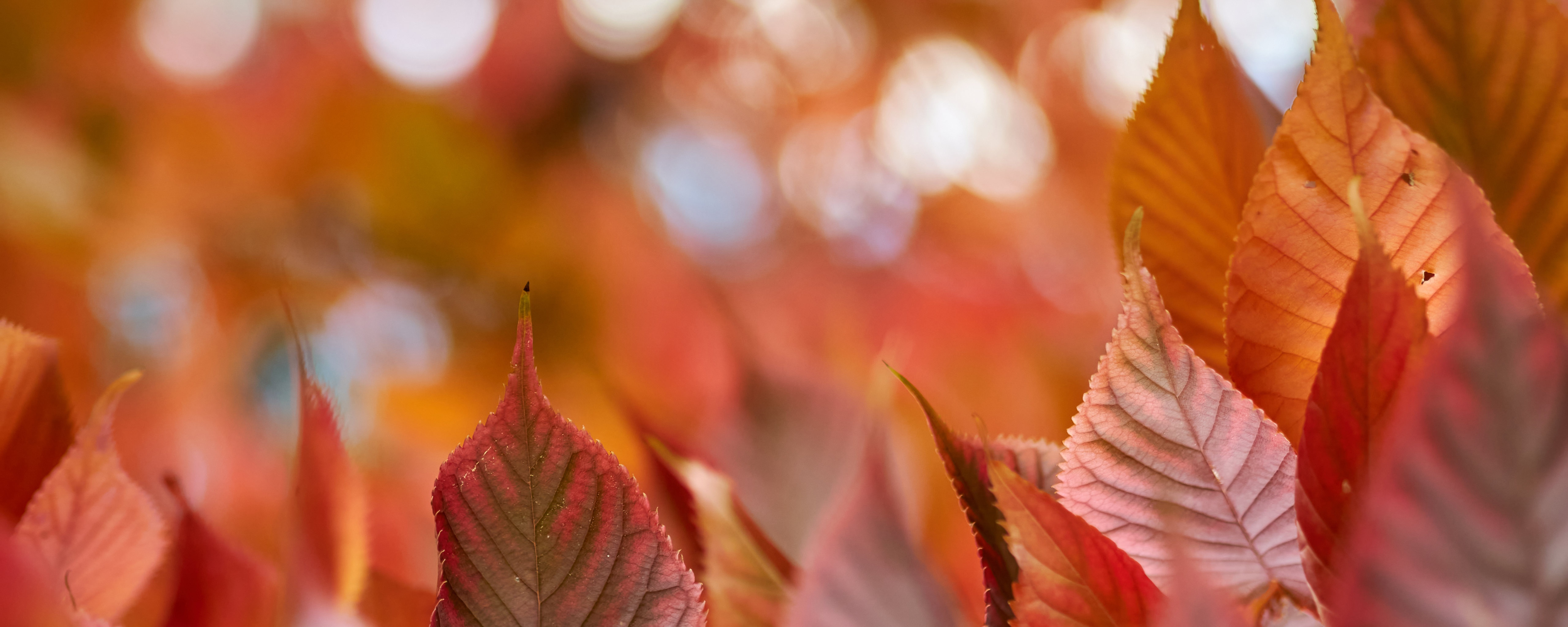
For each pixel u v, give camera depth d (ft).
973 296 7.57
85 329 6.84
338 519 2.70
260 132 7.84
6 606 2.41
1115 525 2.53
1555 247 2.62
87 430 2.72
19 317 6.64
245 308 6.91
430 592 2.76
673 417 5.00
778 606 2.83
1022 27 10.00
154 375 6.59
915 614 2.79
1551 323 2.28
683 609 2.49
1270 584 2.50
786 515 3.33
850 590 2.79
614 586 2.49
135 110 7.87
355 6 9.28
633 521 2.49
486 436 2.49
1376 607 2.29
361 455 4.78
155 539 2.74
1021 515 2.51
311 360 2.73
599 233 7.77
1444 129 2.67
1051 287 7.96
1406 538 2.28
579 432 2.50
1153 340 2.53
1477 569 2.27
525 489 2.49
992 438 2.64
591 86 10.25
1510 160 2.64
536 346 6.38
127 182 7.34
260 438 5.61
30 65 7.53
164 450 5.83
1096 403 2.54
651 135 10.53
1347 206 2.52
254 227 7.13
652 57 10.74
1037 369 4.73
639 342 6.45
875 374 2.90
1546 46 2.64
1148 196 2.67
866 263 9.67
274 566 2.77
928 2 10.84
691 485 2.93
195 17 8.68
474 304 6.82
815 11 11.64
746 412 3.73
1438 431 2.28
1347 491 2.43
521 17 9.87
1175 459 2.52
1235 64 2.75
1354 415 2.43
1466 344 2.28
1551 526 2.26
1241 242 2.55
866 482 2.85
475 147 7.27
